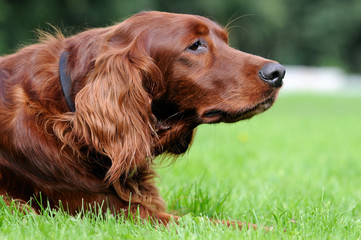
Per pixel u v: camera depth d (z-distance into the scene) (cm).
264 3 4034
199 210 492
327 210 441
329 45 6166
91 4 2691
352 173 752
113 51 425
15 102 414
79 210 421
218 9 3541
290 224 407
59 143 413
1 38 2372
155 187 470
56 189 418
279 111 2358
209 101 451
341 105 2870
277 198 542
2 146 414
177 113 460
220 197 545
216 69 449
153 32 442
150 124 432
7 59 448
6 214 397
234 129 1373
